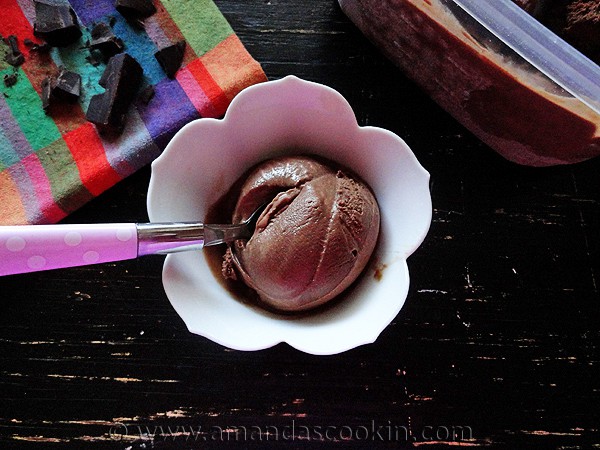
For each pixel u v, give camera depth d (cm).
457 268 36
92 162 35
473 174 37
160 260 36
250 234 32
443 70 34
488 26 29
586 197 37
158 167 31
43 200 35
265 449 34
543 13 32
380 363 35
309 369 35
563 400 35
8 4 37
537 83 30
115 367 35
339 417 35
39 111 36
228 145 32
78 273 35
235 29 38
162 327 35
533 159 36
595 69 27
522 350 35
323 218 30
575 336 36
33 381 35
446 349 35
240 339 29
